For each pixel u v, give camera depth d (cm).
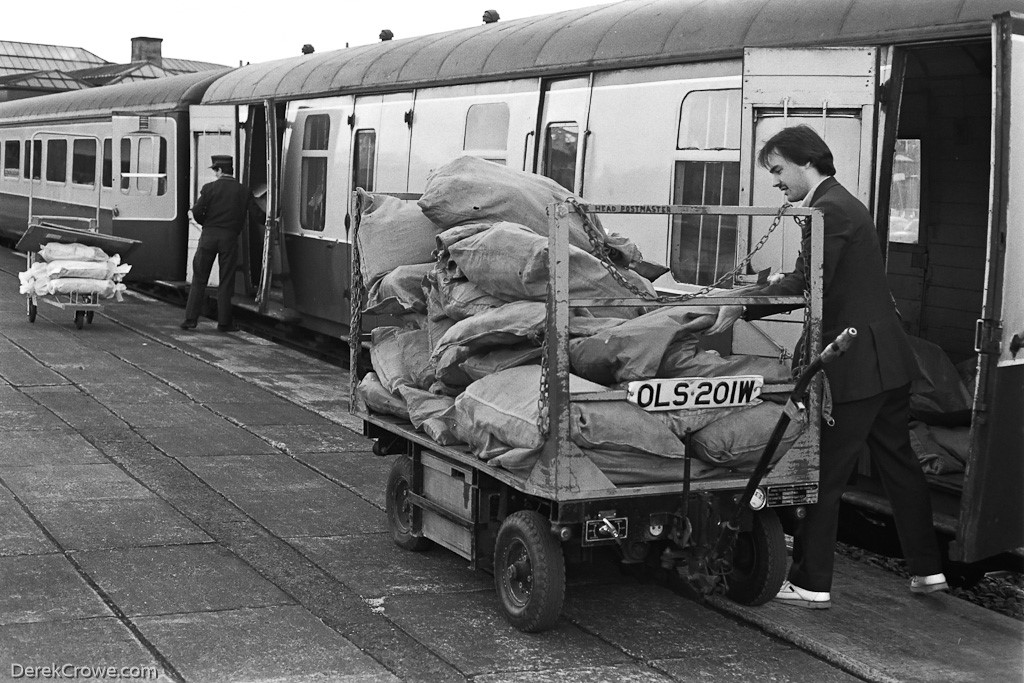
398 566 615
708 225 784
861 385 548
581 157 902
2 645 484
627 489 496
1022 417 610
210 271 1511
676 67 818
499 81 1013
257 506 714
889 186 685
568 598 579
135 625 514
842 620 557
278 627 520
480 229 570
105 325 1446
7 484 732
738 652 518
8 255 2434
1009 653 523
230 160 1477
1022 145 594
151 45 4831
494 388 532
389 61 1213
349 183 1264
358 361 669
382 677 471
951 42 657
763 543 550
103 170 1909
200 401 1021
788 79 696
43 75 4341
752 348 605
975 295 870
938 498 664
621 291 523
